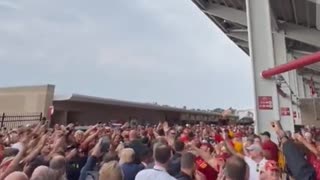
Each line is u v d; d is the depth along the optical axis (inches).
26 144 289.1
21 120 1003.3
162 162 185.2
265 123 482.6
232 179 141.5
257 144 288.2
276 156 299.0
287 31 1039.6
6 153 249.3
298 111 1326.3
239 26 1239.5
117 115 1658.5
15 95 1259.2
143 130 507.5
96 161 254.5
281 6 932.0
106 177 143.6
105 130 411.8
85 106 1444.4
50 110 1095.6
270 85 493.7
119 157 245.1
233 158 148.3
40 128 381.7
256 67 502.0
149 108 1854.1
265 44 506.6
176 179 188.9
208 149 297.3
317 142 354.0
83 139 343.9
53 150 275.3
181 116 2289.6
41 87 1203.9
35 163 216.7
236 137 404.2
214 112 2861.7
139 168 219.8
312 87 1649.9
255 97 492.4
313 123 1302.9
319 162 259.6
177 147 256.5
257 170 225.0
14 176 131.1
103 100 1462.8
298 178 209.8
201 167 232.4
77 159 287.9
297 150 218.8
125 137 406.0
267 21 511.5
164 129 474.3
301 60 436.1
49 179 153.9
